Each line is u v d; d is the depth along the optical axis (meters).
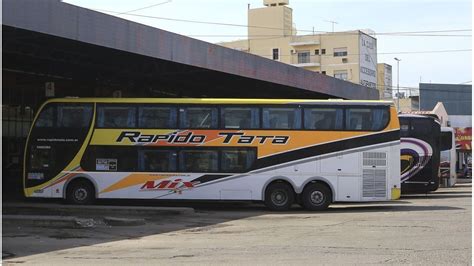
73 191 19.88
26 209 18.89
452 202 23.36
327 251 10.63
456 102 68.88
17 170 27.66
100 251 11.28
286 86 28.53
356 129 19.58
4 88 27.42
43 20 16.56
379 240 12.04
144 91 30.70
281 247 11.34
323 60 76.56
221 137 19.75
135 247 11.85
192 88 30.38
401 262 9.22
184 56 21.86
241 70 24.88
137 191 19.69
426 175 25.36
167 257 10.33
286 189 19.58
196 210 20.44
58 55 21.61
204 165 19.72
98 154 19.86
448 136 31.33
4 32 17.19
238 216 18.31
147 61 22.52
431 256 9.78
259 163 19.61
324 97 33.56
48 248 11.79
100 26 18.48
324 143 19.56
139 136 19.86
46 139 20.03
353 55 75.06
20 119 28.34
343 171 19.44
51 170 19.91
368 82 76.81
